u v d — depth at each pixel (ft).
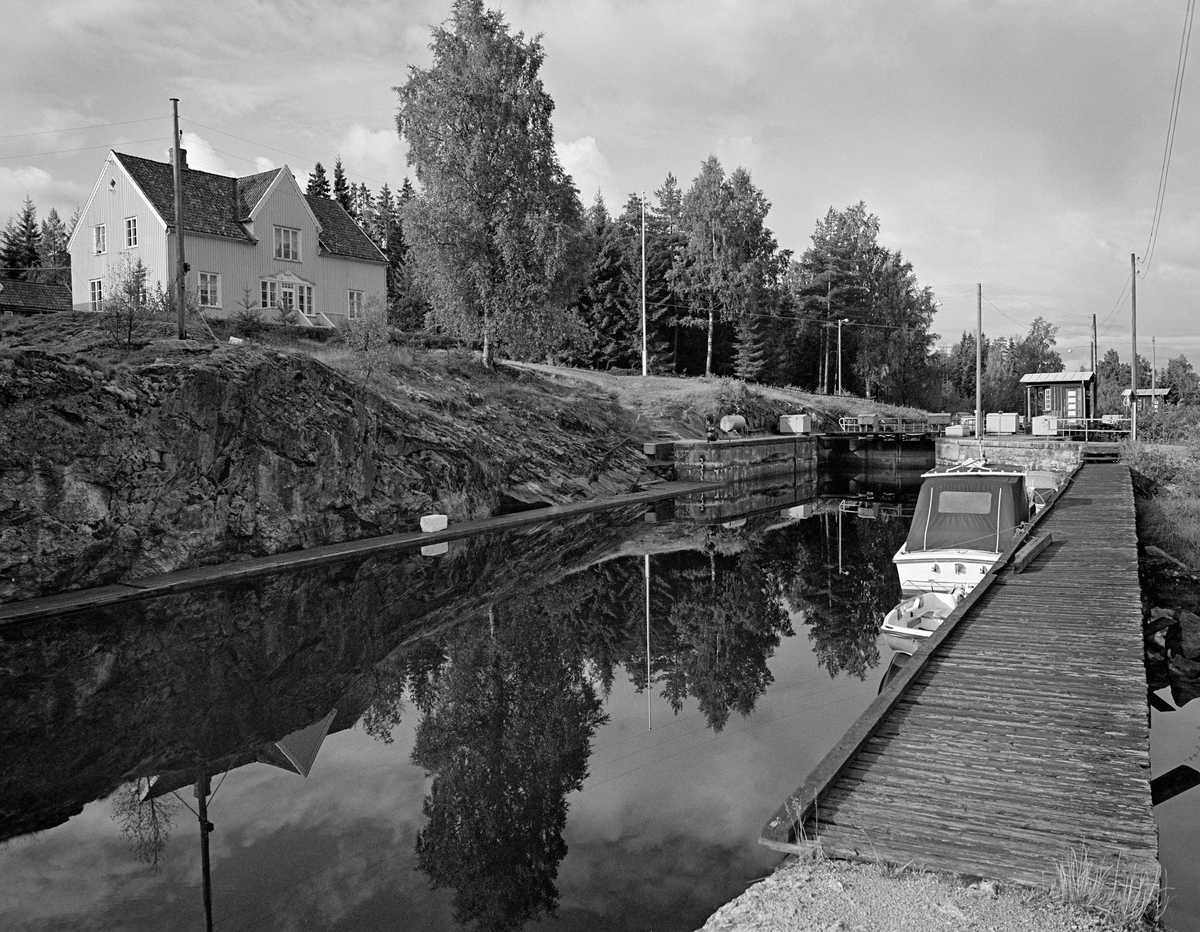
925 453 177.88
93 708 33.01
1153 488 90.38
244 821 24.07
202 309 103.86
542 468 100.94
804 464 172.96
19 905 19.47
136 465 52.13
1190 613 42.96
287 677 37.09
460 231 111.96
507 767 27.99
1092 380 168.25
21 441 46.50
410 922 18.58
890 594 57.31
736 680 37.96
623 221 243.81
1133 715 21.89
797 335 250.16
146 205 110.22
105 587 49.06
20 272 222.69
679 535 83.46
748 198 210.79
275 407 62.64
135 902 19.58
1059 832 16.02
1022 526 49.26
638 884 20.11
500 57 115.03
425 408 87.56
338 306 130.72
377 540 68.33
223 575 53.06
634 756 28.84
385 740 30.48
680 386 177.37
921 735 21.07
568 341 198.90
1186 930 16.61
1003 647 28.27
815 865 15.31
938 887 14.28
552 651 42.34
